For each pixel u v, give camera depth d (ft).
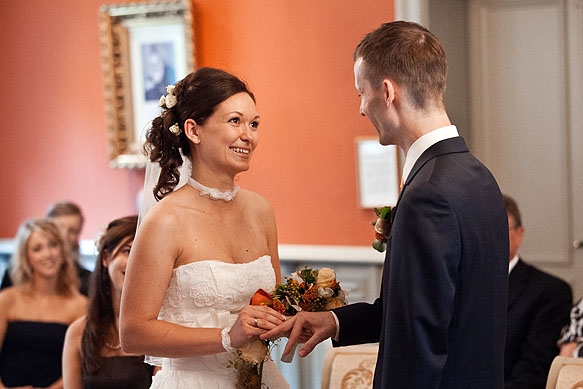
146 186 10.96
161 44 20.12
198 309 9.92
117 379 12.76
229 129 9.85
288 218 19.29
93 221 21.50
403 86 8.50
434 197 8.05
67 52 21.38
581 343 13.65
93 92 21.18
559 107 18.76
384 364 8.07
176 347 9.46
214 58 19.70
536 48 18.83
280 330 9.25
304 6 18.70
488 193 8.48
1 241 22.53
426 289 7.91
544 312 14.51
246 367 9.92
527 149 19.12
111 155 20.88
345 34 18.35
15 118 22.24
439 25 18.21
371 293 18.52
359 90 8.84
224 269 9.94
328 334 9.45
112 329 12.92
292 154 19.11
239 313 9.74
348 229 18.69
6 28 22.04
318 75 18.69
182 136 10.17
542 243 19.20
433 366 7.82
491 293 8.40
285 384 10.72
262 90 19.29
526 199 19.25
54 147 21.81
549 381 10.75
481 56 19.26
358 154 18.37
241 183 19.70
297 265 19.22
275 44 19.06
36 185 22.13
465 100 19.34
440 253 7.91
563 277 18.99
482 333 8.35
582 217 18.78
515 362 14.62
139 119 20.58
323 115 18.72
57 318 16.84
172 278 9.90
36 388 16.44
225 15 19.48
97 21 20.92
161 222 9.75
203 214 10.08
